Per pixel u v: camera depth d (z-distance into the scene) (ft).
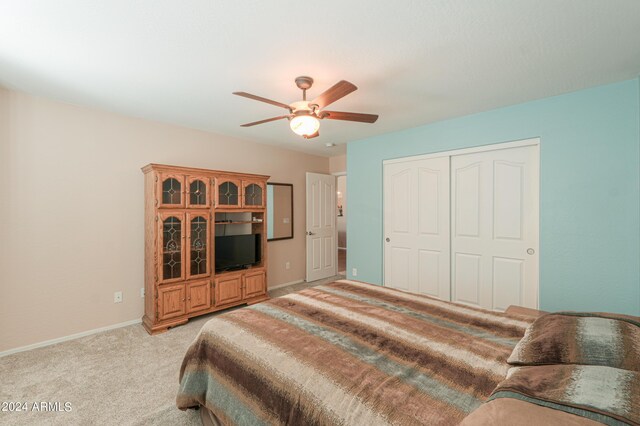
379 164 13.29
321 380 3.79
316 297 7.04
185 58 6.64
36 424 5.66
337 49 6.31
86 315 9.57
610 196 8.09
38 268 8.73
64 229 9.17
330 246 17.94
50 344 8.88
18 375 7.27
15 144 8.35
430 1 4.86
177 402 5.36
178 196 10.36
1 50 6.25
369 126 11.93
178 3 4.88
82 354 8.32
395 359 4.22
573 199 8.63
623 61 6.84
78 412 6.00
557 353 3.49
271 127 11.94
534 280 9.58
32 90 8.31
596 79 7.79
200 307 10.82
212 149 12.70
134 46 6.15
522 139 9.50
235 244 12.26
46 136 8.85
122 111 10.01
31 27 5.46
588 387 2.67
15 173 8.36
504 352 4.33
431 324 5.42
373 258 13.62
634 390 2.52
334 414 3.32
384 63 6.90
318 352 4.42
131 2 4.83
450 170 11.31
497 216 10.30
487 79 7.75
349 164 14.47
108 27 5.50
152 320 9.82
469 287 10.96
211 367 5.13
